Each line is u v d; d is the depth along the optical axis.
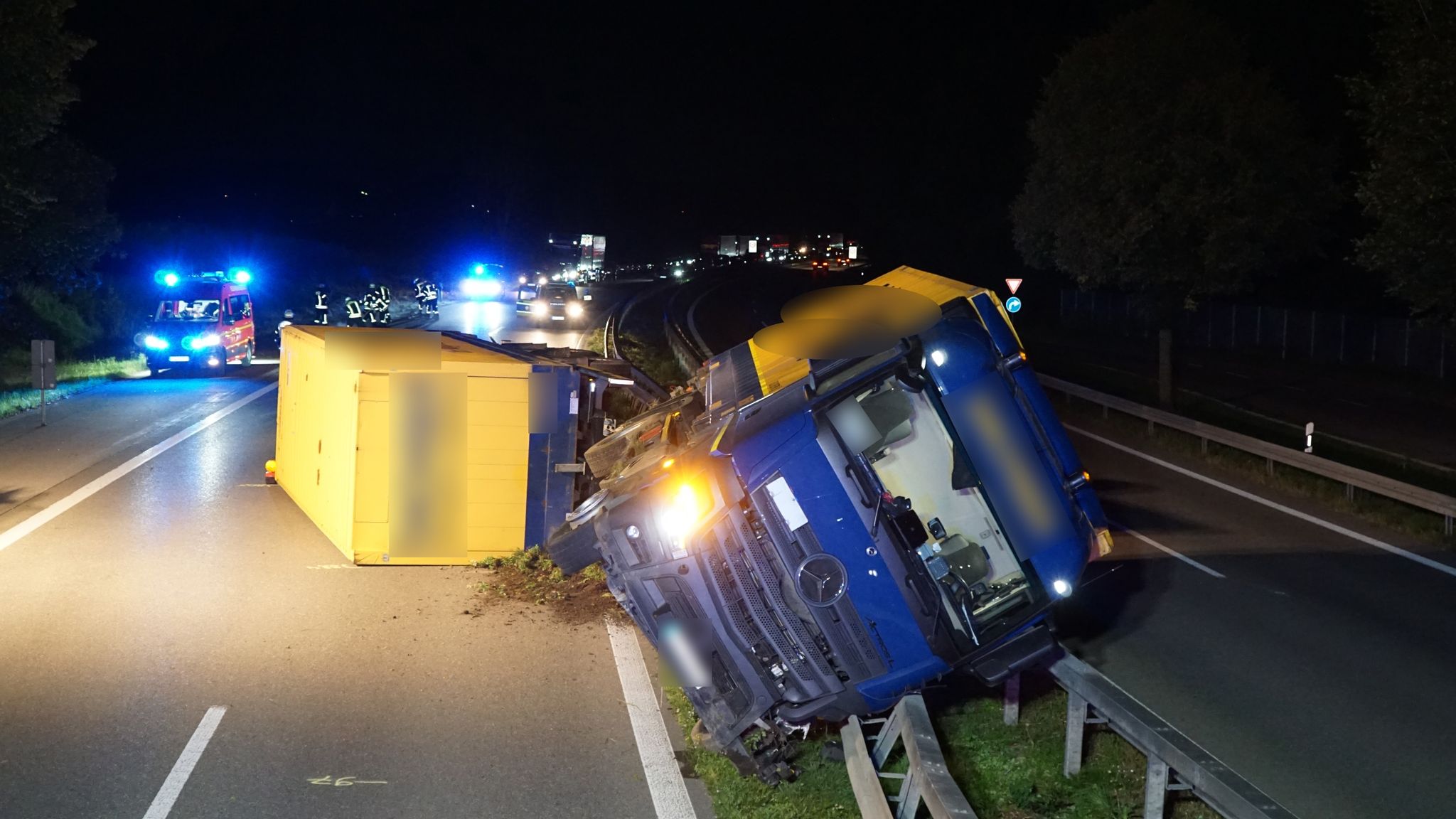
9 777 7.49
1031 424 7.60
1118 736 8.43
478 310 61.72
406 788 7.51
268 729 8.38
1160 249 24.98
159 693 9.03
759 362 8.78
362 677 9.52
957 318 7.57
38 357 21.97
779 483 7.00
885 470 7.63
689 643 7.26
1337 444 23.39
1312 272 44.41
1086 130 25.09
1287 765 8.08
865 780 6.60
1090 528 7.64
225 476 17.38
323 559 12.93
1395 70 17.42
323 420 14.02
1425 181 16.66
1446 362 32.81
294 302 56.88
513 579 12.23
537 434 12.74
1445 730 8.73
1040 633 7.43
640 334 44.91
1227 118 23.53
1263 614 11.75
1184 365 38.28
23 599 11.36
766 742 7.68
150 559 12.84
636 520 7.22
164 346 31.47
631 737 8.42
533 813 7.20
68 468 17.86
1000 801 7.50
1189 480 19.36
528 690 9.30
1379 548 14.71
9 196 28.94
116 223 38.44
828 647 7.16
